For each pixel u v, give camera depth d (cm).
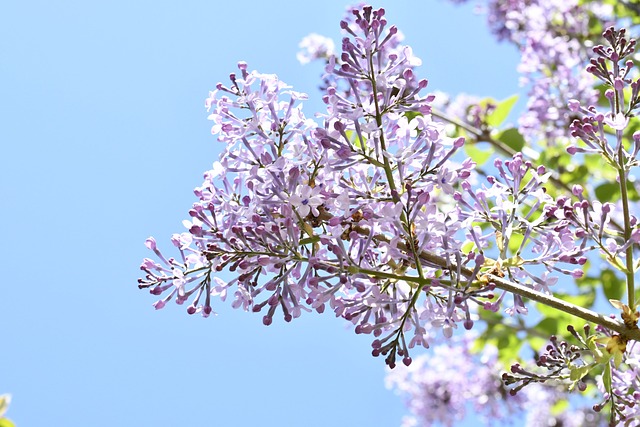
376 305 64
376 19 65
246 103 66
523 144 104
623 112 66
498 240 66
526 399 149
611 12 115
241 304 65
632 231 65
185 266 66
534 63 100
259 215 65
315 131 64
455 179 64
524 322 114
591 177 112
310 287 64
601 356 65
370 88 70
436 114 107
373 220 63
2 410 60
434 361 156
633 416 67
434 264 64
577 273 65
